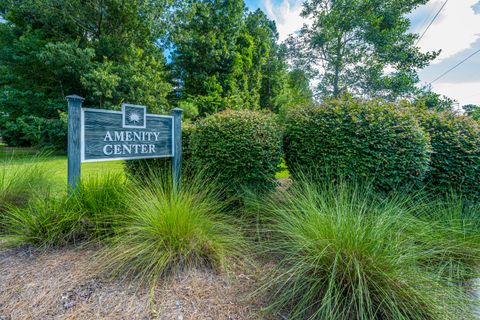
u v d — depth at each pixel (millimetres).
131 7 11102
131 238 1731
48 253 1834
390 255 1399
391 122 2637
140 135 2814
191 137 3152
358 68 11055
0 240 1982
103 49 10906
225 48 13406
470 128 2834
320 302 1367
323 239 1497
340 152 2695
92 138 2426
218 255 1740
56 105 10750
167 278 1567
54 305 1332
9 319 1253
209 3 13859
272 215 2338
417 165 2574
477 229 2105
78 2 10320
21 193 2582
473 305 1321
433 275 1423
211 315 1313
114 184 2379
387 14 10250
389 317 1248
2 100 10273
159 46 13469
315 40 11359
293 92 15383
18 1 10344
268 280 1579
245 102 14164
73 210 2047
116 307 1330
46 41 10445
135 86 10531
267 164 2725
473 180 2734
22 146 12312
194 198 2262
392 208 1938
